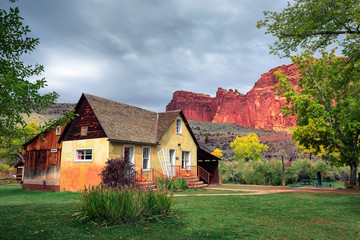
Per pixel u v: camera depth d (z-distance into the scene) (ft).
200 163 96.89
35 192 62.18
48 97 17.61
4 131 18.34
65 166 65.67
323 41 39.40
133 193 28.27
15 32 18.35
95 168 59.16
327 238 21.12
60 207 36.09
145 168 67.67
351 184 71.20
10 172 129.80
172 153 79.56
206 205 38.75
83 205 27.40
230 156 284.20
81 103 65.82
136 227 24.29
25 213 31.35
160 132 74.54
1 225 24.85
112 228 23.85
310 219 28.60
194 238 20.84
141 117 78.79
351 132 70.74
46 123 19.83
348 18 35.01
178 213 31.71
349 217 29.78
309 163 101.09
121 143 61.21
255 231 23.18
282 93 79.41
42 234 21.68
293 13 37.81
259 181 93.45
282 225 25.59
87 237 20.94
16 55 18.92
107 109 67.56
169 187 62.18
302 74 76.95
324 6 34.86
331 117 71.61
